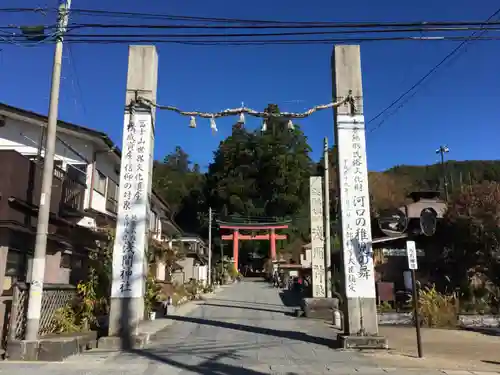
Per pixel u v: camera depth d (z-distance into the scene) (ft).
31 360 30.58
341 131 42.24
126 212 40.57
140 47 43.91
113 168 69.10
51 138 33.86
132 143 41.91
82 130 56.08
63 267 50.96
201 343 40.24
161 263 85.20
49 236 44.45
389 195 236.43
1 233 38.09
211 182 246.06
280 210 234.99
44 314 35.88
